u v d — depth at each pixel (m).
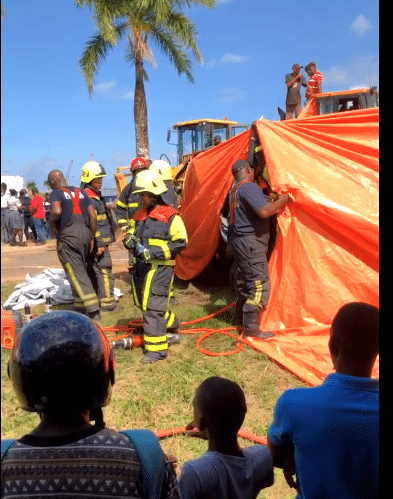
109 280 7.48
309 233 5.77
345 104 10.02
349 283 5.59
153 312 5.31
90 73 20.53
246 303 5.66
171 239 5.19
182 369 5.04
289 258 5.79
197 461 1.86
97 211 7.28
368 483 1.59
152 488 1.25
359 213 5.56
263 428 3.92
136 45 21.06
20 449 1.24
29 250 16.92
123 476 1.22
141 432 1.34
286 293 5.75
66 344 1.24
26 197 19.36
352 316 1.72
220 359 5.29
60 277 8.78
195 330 6.29
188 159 11.22
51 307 7.34
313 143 6.09
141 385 4.76
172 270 5.39
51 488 1.19
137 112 22.62
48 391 1.22
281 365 5.10
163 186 5.19
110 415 4.25
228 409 1.88
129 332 6.38
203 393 1.92
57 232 6.54
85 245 6.59
